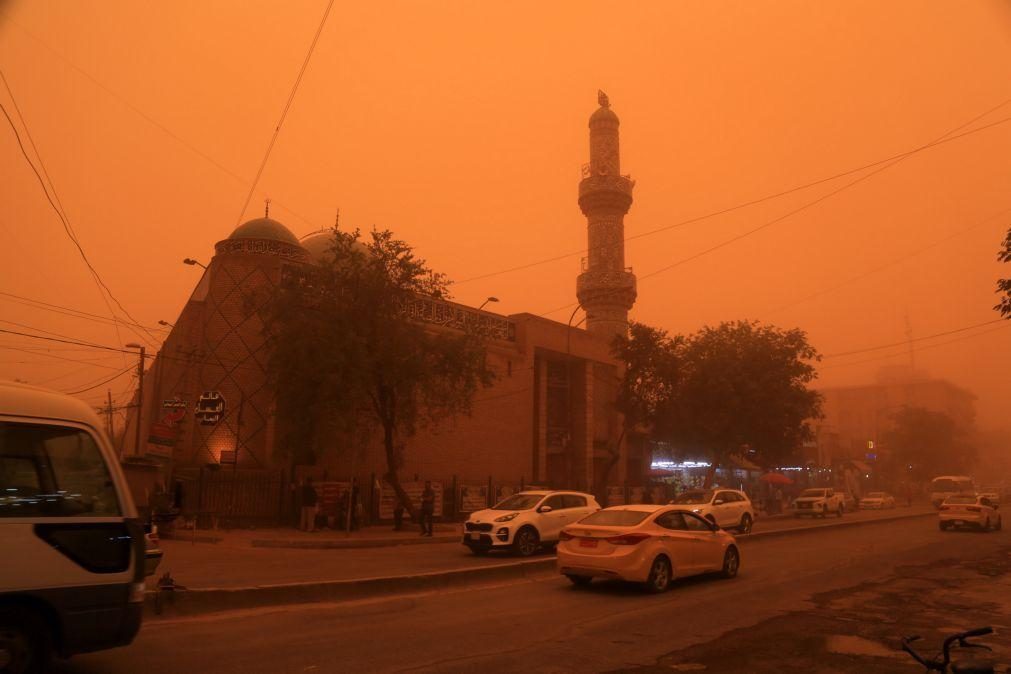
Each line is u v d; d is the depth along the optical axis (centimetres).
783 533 2220
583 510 1895
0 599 557
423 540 2322
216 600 945
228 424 2794
